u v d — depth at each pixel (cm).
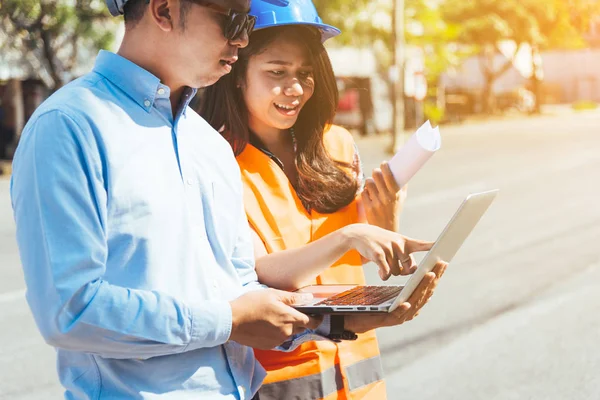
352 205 261
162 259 171
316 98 255
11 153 2166
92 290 158
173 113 184
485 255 880
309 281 230
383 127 3178
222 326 170
